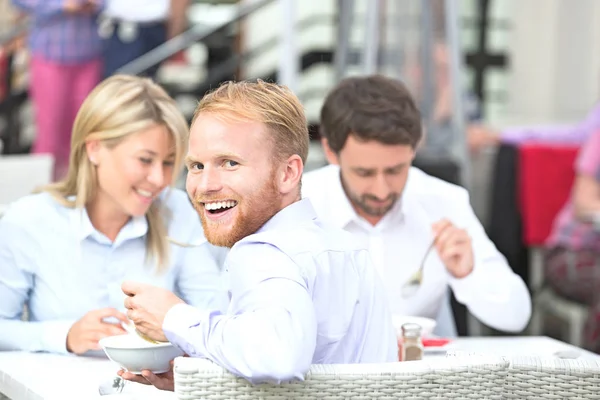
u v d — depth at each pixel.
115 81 3.59
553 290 7.35
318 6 9.88
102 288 3.69
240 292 2.45
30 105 10.30
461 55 6.62
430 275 4.23
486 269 4.17
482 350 3.74
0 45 9.48
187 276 3.86
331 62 10.02
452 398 2.46
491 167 8.32
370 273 2.79
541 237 8.20
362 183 3.91
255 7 8.96
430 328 3.74
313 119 9.80
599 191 7.23
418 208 4.25
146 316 2.60
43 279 3.67
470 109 9.07
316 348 2.61
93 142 3.58
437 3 6.59
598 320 6.71
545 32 12.41
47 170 5.49
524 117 12.23
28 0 8.89
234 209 2.54
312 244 2.58
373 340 2.77
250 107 2.52
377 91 3.84
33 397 2.98
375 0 6.52
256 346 2.29
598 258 7.08
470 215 4.34
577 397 2.61
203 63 10.96
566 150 8.18
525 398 2.61
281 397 2.36
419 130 3.88
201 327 2.46
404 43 6.57
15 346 3.53
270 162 2.54
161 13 9.15
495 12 12.25
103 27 9.07
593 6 12.18
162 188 3.59
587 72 12.28
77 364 3.34
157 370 2.91
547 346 3.84
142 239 3.75
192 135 2.56
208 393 2.36
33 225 3.65
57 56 8.85
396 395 2.42
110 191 3.58
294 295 2.37
